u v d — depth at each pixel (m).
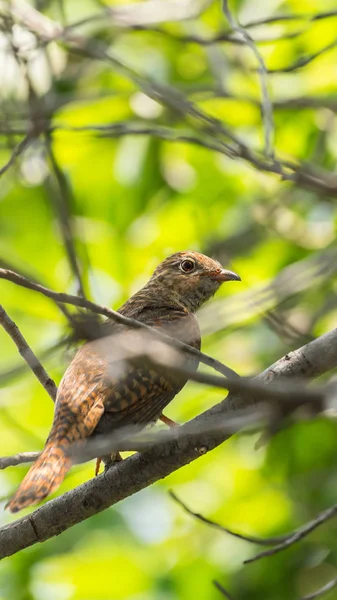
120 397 8.54
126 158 14.23
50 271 13.91
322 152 13.77
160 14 13.41
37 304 13.20
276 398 6.08
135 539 12.91
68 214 8.43
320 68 13.68
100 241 14.19
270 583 12.29
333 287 11.67
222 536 12.85
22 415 13.47
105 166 14.25
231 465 13.48
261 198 13.93
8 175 13.44
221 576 12.44
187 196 14.38
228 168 14.34
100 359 8.78
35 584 12.59
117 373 8.65
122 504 13.23
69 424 8.27
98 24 13.91
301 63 10.21
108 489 8.26
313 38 13.59
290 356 8.05
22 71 10.88
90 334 5.99
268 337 12.99
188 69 14.61
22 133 9.77
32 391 13.47
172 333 9.55
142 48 14.62
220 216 14.16
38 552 12.87
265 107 8.77
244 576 12.40
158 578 12.50
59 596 12.45
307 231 13.78
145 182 14.36
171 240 14.38
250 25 10.76
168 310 10.60
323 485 12.85
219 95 11.41
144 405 8.72
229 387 5.98
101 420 8.47
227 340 13.17
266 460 13.31
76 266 7.51
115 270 14.15
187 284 11.38
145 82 9.85
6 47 11.56
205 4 13.74
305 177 7.79
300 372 7.98
